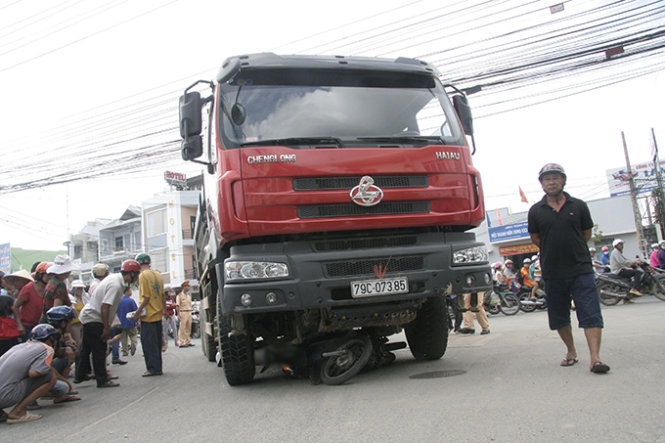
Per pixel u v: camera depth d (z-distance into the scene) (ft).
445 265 16.89
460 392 14.64
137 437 13.41
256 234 16.05
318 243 16.46
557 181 16.90
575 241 16.58
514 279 51.88
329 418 13.19
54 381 17.79
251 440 11.96
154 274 26.84
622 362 16.61
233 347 18.78
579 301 16.26
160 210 123.13
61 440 13.88
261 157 16.30
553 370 16.46
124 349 41.32
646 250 85.46
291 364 19.35
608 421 10.83
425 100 19.03
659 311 34.76
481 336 29.84
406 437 10.98
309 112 17.69
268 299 15.71
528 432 10.56
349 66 18.54
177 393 19.88
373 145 17.20
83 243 140.77
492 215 102.06
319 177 16.43
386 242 16.97
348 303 16.07
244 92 17.78
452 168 17.80
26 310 24.76
